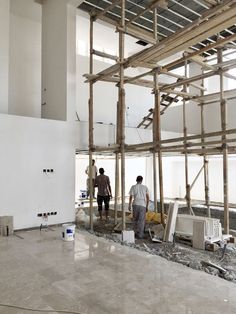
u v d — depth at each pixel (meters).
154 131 6.49
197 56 6.48
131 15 6.95
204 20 3.99
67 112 6.41
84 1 6.57
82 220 6.86
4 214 5.46
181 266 3.71
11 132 5.59
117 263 3.78
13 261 3.81
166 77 10.69
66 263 3.75
